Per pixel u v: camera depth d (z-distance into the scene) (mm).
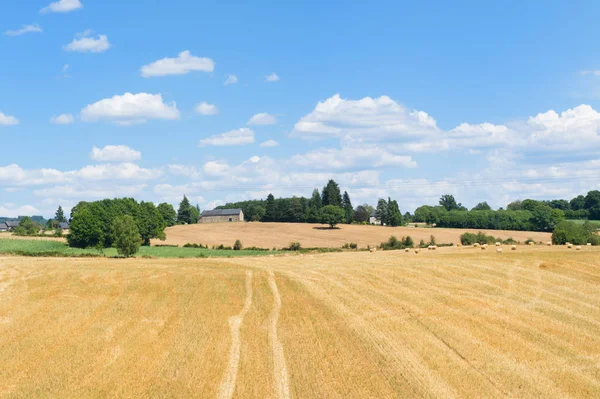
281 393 19984
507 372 22703
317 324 29594
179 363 23109
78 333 27688
